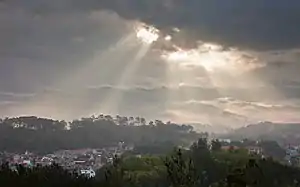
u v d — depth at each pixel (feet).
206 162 66.59
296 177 60.95
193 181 50.11
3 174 54.39
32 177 55.98
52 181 57.47
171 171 50.08
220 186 51.16
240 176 49.67
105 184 62.90
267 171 55.47
